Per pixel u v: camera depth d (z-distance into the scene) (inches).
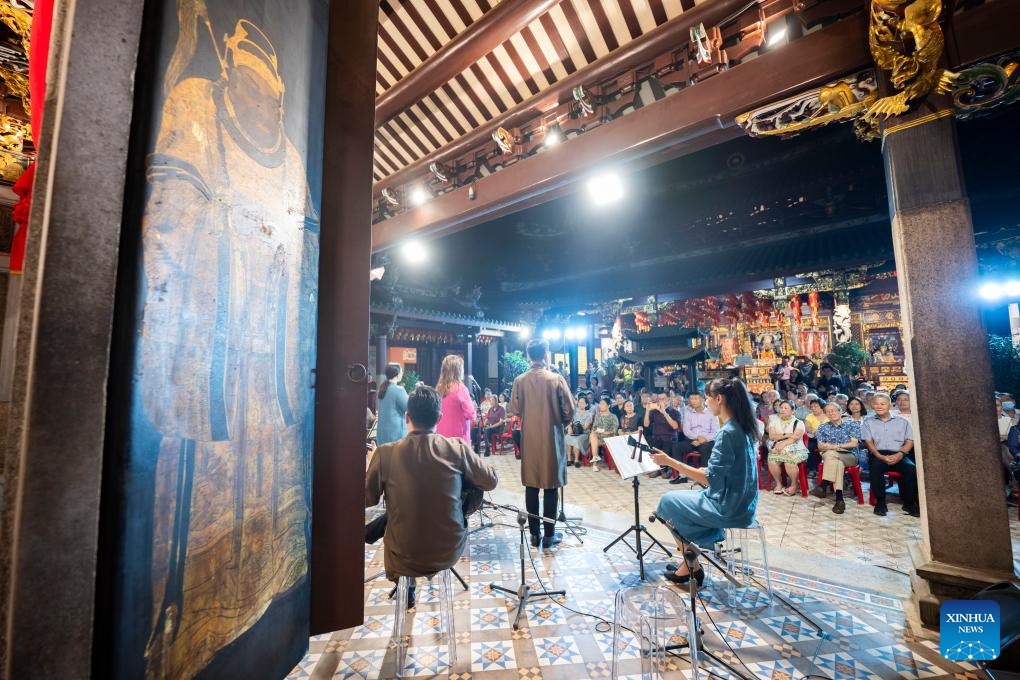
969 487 91.1
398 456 84.0
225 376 29.6
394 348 569.6
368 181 49.3
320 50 44.9
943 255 95.6
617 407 332.2
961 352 93.0
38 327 18.2
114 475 20.8
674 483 233.8
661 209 524.1
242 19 32.0
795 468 200.5
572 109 155.6
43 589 18.3
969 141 335.6
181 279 25.4
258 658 33.4
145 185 22.7
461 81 182.2
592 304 536.4
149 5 23.7
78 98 20.1
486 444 341.7
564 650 89.2
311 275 41.9
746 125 122.7
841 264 351.9
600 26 148.0
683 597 107.3
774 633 92.4
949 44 94.4
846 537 147.6
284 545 36.9
